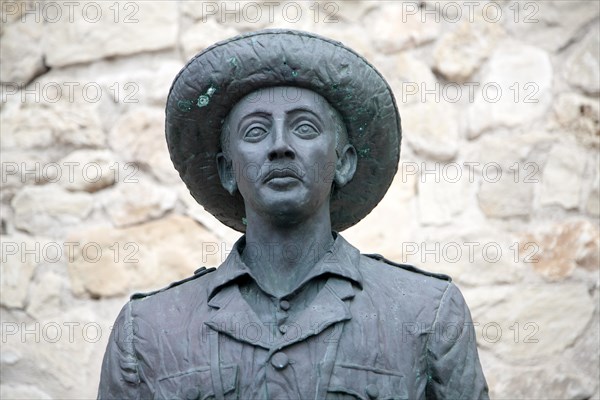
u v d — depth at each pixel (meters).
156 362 7.06
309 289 7.16
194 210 12.25
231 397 6.88
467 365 7.18
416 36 12.45
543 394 11.69
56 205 12.34
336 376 6.86
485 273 11.92
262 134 7.19
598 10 12.44
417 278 7.34
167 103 7.48
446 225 12.05
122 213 12.29
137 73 12.59
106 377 7.23
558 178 12.12
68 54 12.69
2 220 12.38
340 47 7.30
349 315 7.00
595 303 11.85
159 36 12.64
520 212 12.07
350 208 7.80
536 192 12.10
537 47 12.42
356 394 6.85
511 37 12.46
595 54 12.35
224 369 6.91
